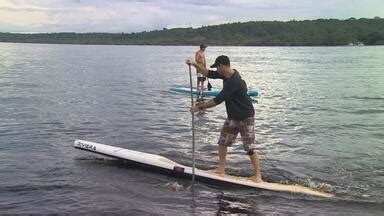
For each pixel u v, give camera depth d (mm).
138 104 17875
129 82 27438
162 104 18016
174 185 8109
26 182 7957
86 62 50875
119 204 7074
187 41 155250
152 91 22625
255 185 8023
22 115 14602
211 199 7469
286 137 12055
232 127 8234
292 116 15344
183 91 22047
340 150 10734
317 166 9414
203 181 8320
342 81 29281
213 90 20734
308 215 6883
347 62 53875
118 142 11188
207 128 13180
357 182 8477
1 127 12594
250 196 7660
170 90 22703
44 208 6828
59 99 18703
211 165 9344
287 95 21484
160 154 10125
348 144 11328
